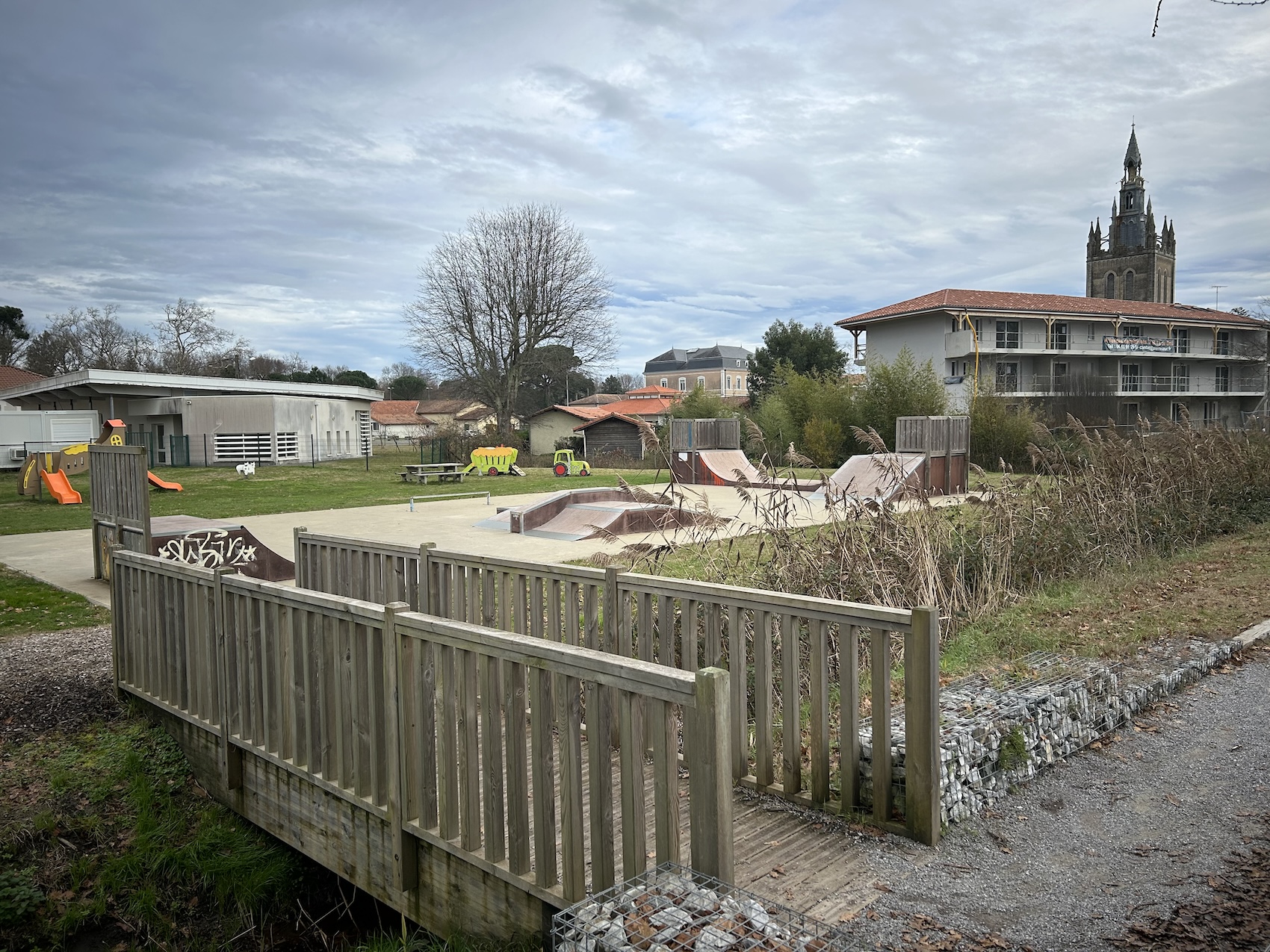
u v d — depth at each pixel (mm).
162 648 5676
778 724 4734
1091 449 10742
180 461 33625
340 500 21281
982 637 6172
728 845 2529
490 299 43094
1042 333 45062
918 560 6668
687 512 7109
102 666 6859
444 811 3443
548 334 44062
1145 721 4875
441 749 3436
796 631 3838
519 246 43031
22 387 36469
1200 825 3557
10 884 4406
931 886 3082
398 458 40969
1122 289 76812
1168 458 11617
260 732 4660
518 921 3188
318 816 4246
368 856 3922
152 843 4762
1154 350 47500
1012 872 3188
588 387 81875
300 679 4289
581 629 5852
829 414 34750
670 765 2650
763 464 7082
